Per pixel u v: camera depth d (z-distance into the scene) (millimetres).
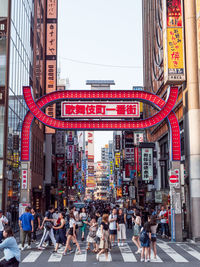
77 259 14539
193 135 22203
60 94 22609
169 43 23188
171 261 14055
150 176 44812
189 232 22406
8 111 26828
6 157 26094
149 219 14844
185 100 23453
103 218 14469
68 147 91438
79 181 139875
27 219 17453
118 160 94562
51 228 17484
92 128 22422
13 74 28844
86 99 22797
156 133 46719
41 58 48812
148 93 22750
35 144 43625
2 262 8812
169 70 23000
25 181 21516
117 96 22641
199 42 22344
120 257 15039
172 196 21500
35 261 13992
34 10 42406
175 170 21875
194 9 23141
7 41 27047
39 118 22188
